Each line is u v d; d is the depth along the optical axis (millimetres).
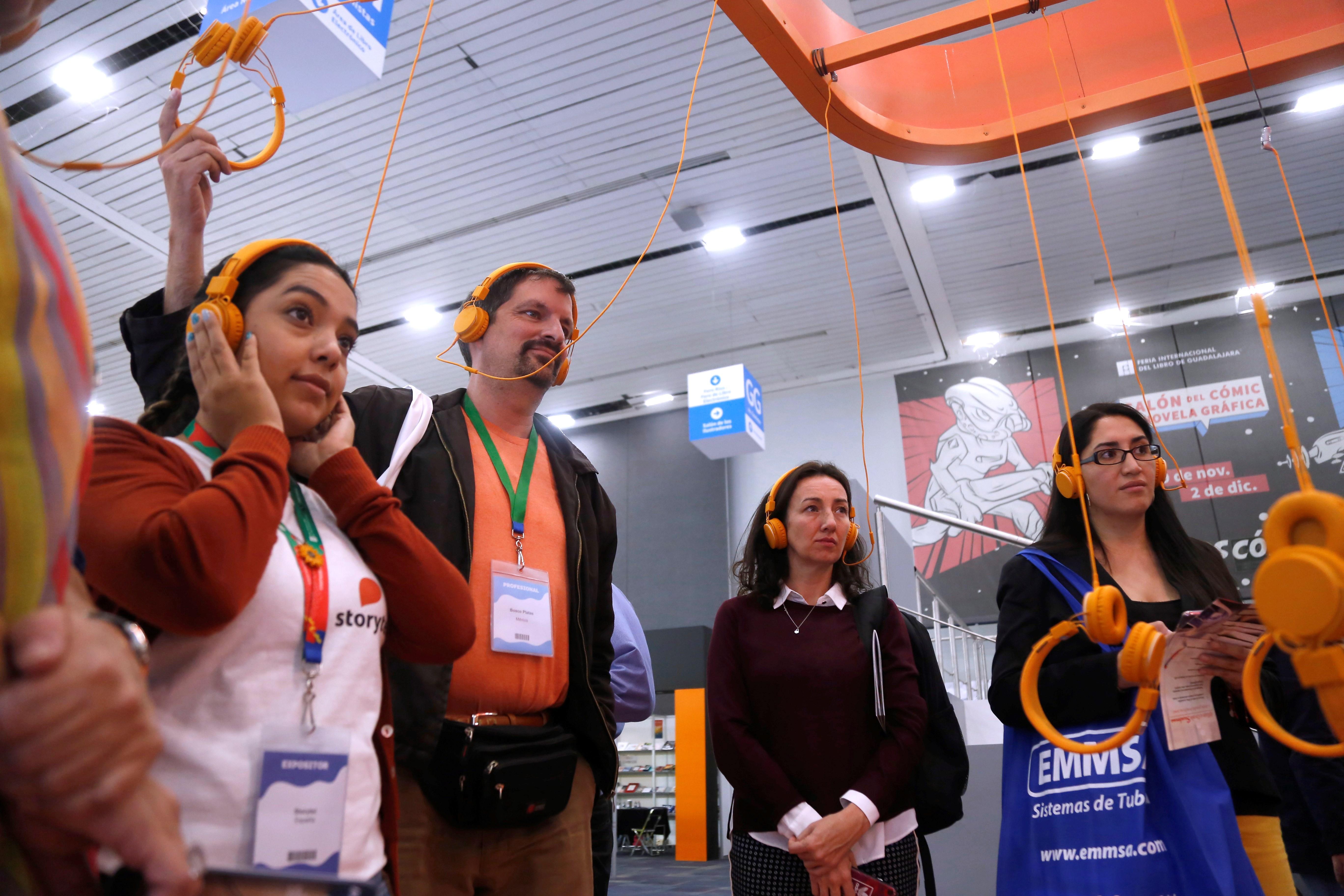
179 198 1198
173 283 1198
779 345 10227
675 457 11688
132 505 730
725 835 10242
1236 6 2297
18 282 392
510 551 1475
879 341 10180
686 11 5676
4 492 378
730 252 8398
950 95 2543
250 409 845
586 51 5996
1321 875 1902
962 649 7117
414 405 1509
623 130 6762
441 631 968
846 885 1583
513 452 1622
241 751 717
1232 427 9172
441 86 6270
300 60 2508
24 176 432
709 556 11047
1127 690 1332
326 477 968
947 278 8922
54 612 400
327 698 798
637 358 10539
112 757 403
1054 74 2451
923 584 5219
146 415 994
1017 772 1413
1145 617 1468
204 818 680
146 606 701
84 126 6332
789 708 1843
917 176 7375
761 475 11234
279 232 7832
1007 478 9852
